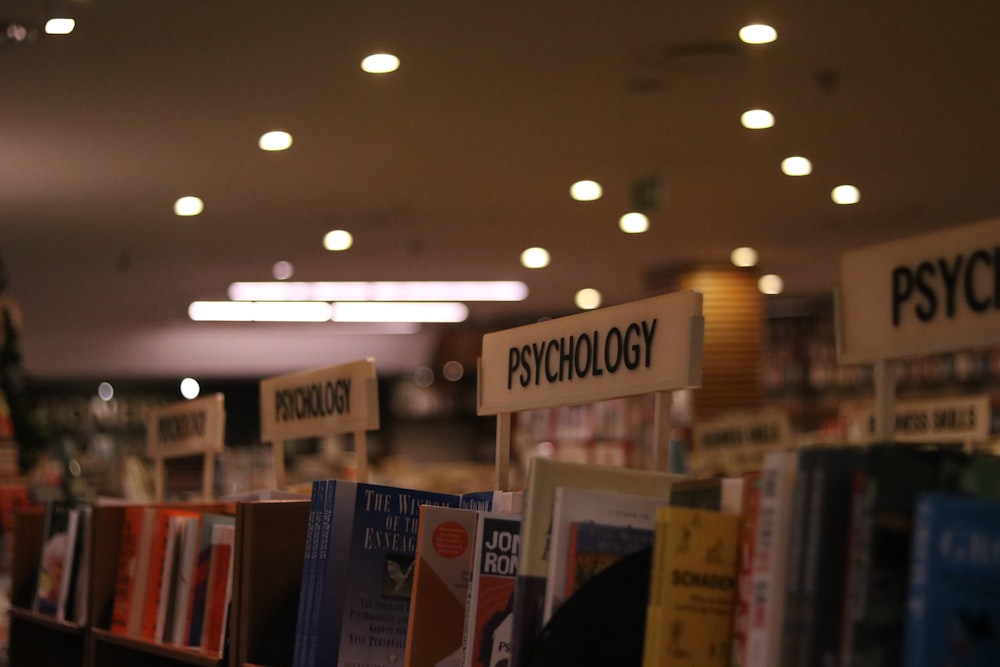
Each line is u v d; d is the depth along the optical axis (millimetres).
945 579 1089
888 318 1464
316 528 2092
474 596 1764
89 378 18953
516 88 7172
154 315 15617
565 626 1550
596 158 8711
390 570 2080
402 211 10297
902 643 1167
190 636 2627
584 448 12164
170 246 11477
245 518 2299
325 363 18125
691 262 12562
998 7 5891
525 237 11383
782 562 1274
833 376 14727
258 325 16797
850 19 6062
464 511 1955
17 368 8094
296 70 6816
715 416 11734
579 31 6250
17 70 6660
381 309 15617
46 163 8570
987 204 10078
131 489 7375
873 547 1179
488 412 2287
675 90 7207
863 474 1214
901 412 5484
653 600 1384
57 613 3396
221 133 7980
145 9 5840
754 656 1284
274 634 2271
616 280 13641
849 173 9102
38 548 3752
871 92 7230
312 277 13297
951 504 1102
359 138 8164
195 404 3719
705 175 9172
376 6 5871
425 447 18859
